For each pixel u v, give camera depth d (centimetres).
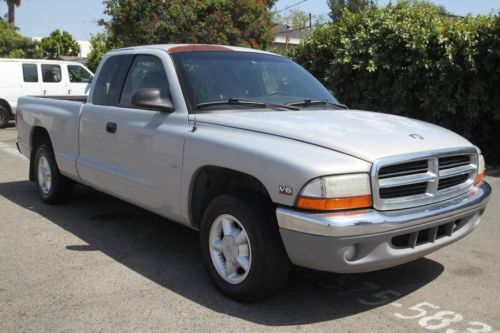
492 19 941
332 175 340
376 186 350
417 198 374
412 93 1049
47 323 366
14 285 429
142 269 467
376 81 1094
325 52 1208
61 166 625
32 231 571
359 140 372
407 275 462
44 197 681
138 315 379
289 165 351
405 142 382
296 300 407
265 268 373
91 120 555
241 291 390
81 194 733
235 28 1750
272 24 1895
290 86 518
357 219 339
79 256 498
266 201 379
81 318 374
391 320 378
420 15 1038
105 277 448
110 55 567
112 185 528
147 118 478
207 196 436
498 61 943
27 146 706
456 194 408
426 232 385
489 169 989
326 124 408
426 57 991
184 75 466
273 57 551
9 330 356
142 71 513
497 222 631
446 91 999
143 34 1728
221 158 396
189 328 361
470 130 1009
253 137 390
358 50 1091
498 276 464
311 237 342
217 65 491
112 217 628
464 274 468
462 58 969
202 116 435
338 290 428
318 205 339
